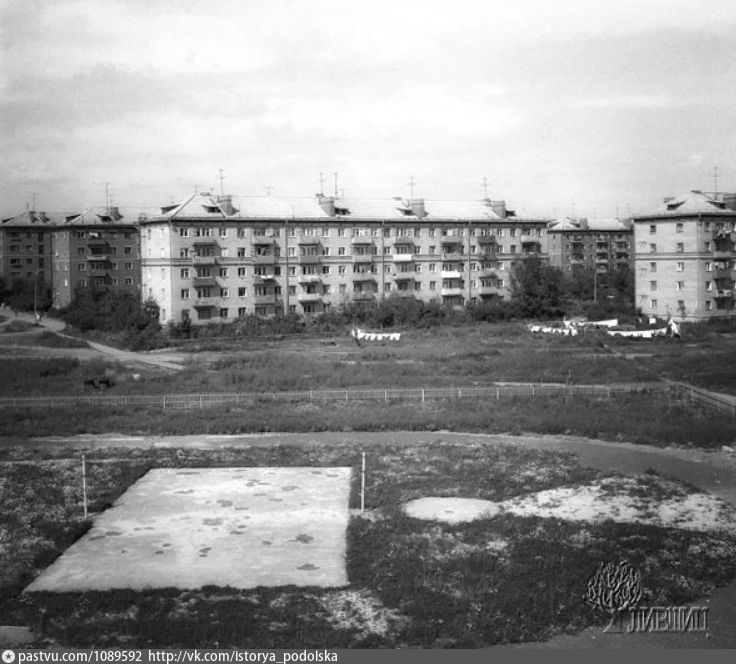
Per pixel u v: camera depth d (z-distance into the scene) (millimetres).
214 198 137125
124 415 69062
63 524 40281
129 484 47531
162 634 28906
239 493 45750
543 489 46562
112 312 138000
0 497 44969
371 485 46938
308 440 60094
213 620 29984
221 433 63094
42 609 31156
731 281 136375
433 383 81562
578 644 28703
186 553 36844
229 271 133625
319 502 44094
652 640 28969
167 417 67750
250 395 75938
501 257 155250
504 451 55031
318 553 36750
